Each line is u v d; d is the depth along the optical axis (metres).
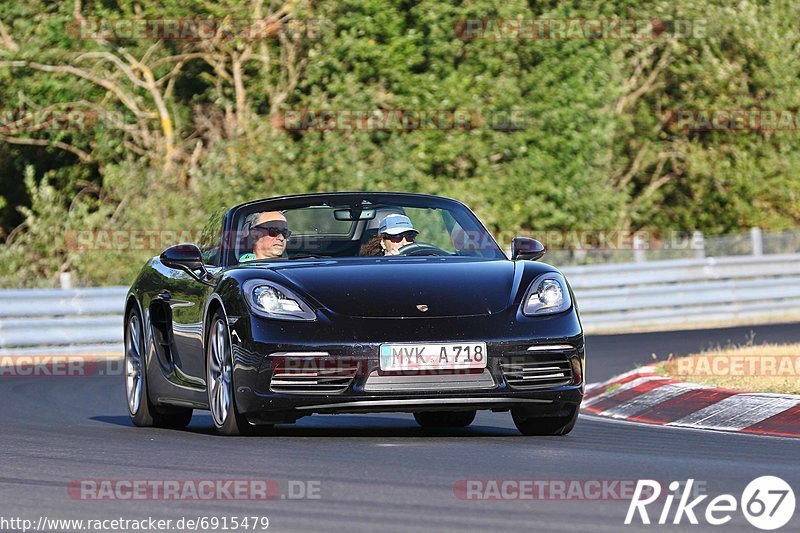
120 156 57.91
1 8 57.28
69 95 56.66
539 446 17.12
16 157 59.91
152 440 18.28
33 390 29.91
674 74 63.09
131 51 56.81
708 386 22.88
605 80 56.62
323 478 13.99
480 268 18.83
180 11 55.38
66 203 59.94
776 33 64.00
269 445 17.20
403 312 17.69
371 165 52.97
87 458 16.11
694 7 60.59
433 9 55.00
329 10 55.00
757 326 45.25
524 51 56.31
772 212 65.19
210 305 19.14
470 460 15.45
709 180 64.06
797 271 54.72
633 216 59.78
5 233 60.81
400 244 20.33
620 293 49.44
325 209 20.75
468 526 11.18
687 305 50.84
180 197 51.28
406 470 14.58
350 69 56.19
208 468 14.93
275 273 18.59
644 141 63.44
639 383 24.47
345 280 18.25
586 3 57.44
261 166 51.59
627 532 10.95
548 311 18.14
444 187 53.66
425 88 54.56
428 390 17.42
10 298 40.44
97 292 42.50
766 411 20.39
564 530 11.02
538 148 55.69
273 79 56.50
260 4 54.56
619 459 15.58
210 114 56.25
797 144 65.12
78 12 55.16
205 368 19.44
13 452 16.92
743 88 63.41
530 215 54.78
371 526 11.23
